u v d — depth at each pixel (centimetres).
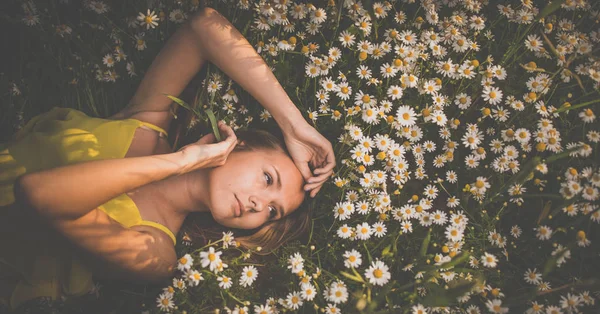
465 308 165
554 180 182
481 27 189
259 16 180
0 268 149
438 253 178
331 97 188
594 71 184
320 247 182
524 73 192
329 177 184
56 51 186
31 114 184
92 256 144
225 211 159
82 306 170
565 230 168
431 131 192
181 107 182
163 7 181
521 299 160
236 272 176
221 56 165
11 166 147
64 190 129
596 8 199
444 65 183
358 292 156
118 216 149
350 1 180
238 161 161
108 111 186
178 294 163
